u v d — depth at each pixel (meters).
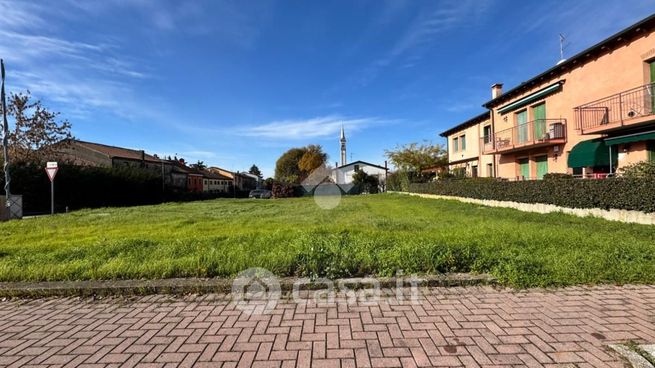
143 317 3.47
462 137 28.30
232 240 6.43
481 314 3.38
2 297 4.13
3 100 15.09
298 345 2.82
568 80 15.05
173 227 9.63
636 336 2.85
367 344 2.81
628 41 12.10
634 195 8.48
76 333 3.12
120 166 29.75
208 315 3.49
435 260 4.68
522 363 2.49
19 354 2.75
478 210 13.50
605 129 12.26
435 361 2.54
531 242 5.86
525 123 17.39
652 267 4.49
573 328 3.03
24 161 21.25
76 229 9.58
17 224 11.00
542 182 11.98
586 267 4.51
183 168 57.41
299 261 4.77
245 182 86.62
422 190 26.36
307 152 62.09
